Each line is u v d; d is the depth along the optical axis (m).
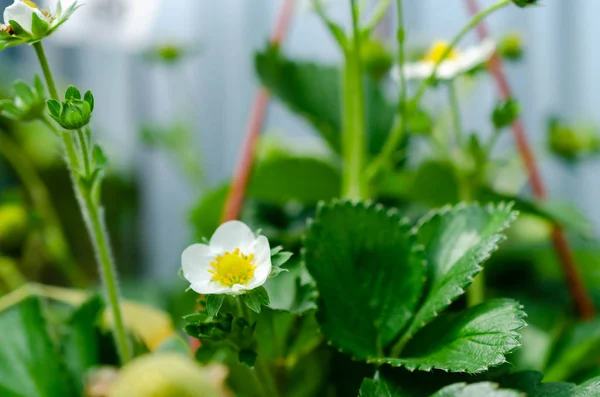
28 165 0.82
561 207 0.53
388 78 0.64
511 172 0.68
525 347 0.52
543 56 1.12
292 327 0.41
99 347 0.43
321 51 1.02
